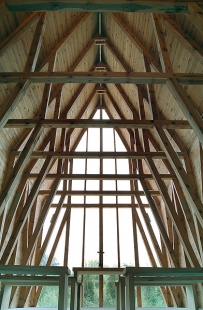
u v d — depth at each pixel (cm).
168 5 235
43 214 446
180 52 409
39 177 426
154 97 435
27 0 226
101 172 738
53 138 492
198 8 233
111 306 570
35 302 562
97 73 315
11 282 260
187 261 508
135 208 687
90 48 640
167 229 629
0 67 389
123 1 231
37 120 393
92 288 589
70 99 664
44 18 388
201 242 401
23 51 418
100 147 780
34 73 313
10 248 349
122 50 607
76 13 542
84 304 572
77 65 611
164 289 582
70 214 677
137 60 557
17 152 491
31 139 359
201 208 297
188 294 278
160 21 382
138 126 396
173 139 520
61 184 686
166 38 421
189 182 317
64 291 204
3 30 354
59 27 494
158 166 645
